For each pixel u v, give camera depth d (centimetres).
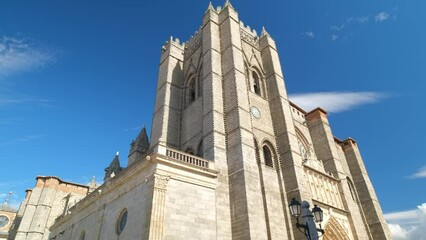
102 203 3009
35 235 5703
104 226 2753
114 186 2828
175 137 3869
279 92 3903
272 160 3309
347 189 4094
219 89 3488
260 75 4231
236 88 3334
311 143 4688
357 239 3553
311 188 3447
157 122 4019
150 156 2398
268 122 3675
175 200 2281
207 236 2312
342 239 3416
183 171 2473
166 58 4672
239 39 4000
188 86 4372
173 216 2197
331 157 4369
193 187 2464
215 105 3275
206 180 2594
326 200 3559
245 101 3359
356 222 3750
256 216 2530
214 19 4206
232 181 2755
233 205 2630
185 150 3641
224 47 3881
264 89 4084
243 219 2478
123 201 2598
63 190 6519
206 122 3244
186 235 2194
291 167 3203
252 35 4644
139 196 2366
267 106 3866
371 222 4331
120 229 2475
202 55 4169
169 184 2328
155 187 2219
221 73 3684
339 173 4172
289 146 3362
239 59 3744
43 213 5991
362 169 4922
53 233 4253
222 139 3062
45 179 6512
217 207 2530
